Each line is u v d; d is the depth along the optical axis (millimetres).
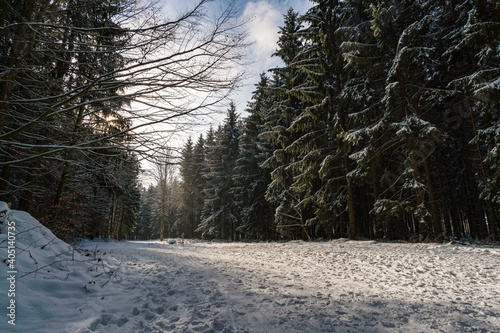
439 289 4508
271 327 2883
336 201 16172
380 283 4996
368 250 9406
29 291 3119
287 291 4324
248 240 25703
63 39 5164
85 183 10289
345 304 3691
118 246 17016
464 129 15344
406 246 9797
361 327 2928
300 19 16203
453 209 21000
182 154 4988
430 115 15234
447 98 14852
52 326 2539
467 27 10469
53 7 4918
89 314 2969
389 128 12539
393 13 13453
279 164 19453
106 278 4570
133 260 8008
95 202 12656
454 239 11508
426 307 3588
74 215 9961
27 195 8250
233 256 9680
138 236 72000
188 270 6297
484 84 9578
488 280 4953
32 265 3754
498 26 9945
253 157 25469
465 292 4293
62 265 4363
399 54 11758
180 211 45125
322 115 15789
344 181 17906
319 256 8703
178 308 3467
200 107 4590
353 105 16219
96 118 5902
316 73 15398
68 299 3332
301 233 21172
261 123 25047
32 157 4020
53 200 9453
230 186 29000
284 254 9656
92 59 4941
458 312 3387
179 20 4039
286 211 18625
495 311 3404
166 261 8102
